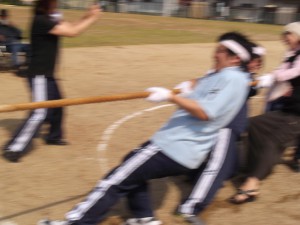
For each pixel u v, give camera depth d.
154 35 18.20
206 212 3.94
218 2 36.12
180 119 3.36
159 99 3.17
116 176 3.29
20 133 4.72
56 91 4.89
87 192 4.21
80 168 4.72
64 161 4.88
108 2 36.62
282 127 4.19
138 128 6.13
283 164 4.99
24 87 8.14
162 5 35.47
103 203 3.29
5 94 7.58
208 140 3.39
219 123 3.36
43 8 4.63
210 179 3.68
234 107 3.34
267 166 4.17
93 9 4.70
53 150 5.14
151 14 35.84
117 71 10.02
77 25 4.65
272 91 4.54
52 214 3.79
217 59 3.39
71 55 11.71
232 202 4.12
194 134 3.31
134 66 10.74
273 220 3.85
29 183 4.32
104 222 3.70
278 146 4.24
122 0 36.41
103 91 8.07
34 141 5.35
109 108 7.04
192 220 3.70
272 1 35.06
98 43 14.47
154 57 12.17
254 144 4.23
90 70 9.95
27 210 3.83
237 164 4.43
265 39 18.72
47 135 5.38
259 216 3.91
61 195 4.12
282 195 4.31
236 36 3.39
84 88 8.25
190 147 3.31
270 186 4.48
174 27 23.17
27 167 4.66
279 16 32.97
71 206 3.94
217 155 3.73
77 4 35.50
